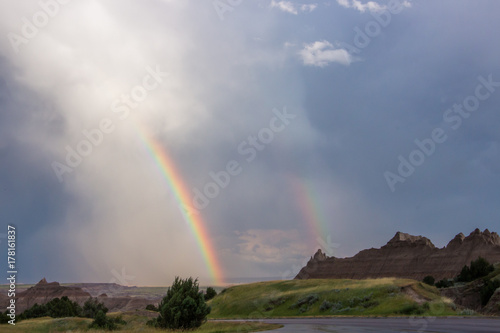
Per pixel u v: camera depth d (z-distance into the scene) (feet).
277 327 162.09
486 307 232.32
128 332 150.92
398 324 153.07
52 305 342.85
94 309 357.00
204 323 182.70
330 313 253.65
